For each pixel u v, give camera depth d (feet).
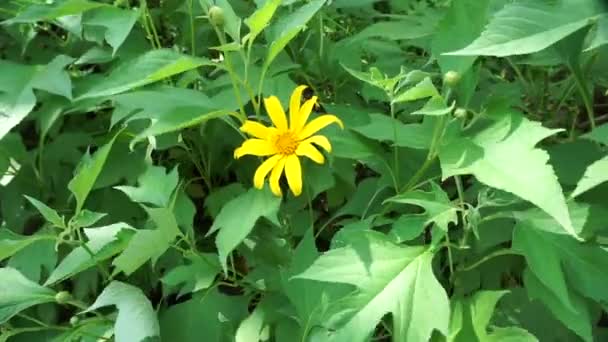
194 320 2.01
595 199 1.90
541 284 1.75
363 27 2.80
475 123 2.01
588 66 2.23
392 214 2.12
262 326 1.97
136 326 1.83
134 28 2.61
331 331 1.75
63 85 2.24
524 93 2.49
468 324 1.72
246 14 2.59
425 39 2.41
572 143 2.03
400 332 1.62
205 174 2.52
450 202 1.77
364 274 1.68
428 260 1.70
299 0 2.28
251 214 1.86
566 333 1.83
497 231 1.90
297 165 1.87
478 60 2.07
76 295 2.25
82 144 2.53
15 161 2.64
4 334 2.06
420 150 2.10
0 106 2.23
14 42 2.84
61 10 2.08
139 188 2.06
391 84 1.87
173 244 2.06
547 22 1.65
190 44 2.60
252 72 2.24
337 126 2.07
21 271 2.18
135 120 2.35
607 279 1.71
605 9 1.65
